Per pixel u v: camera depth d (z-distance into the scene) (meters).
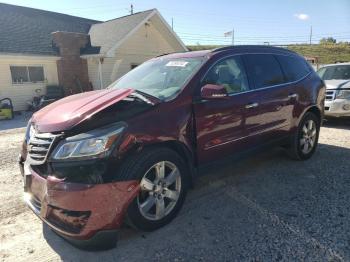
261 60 4.71
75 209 2.79
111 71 18.80
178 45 21.36
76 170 2.84
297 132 5.21
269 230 3.30
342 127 8.42
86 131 2.95
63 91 17.56
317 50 55.22
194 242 3.14
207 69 3.92
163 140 3.28
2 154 6.88
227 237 3.20
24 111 16.25
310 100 5.34
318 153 5.94
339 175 4.79
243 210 3.76
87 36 18.31
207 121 3.75
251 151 4.46
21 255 3.05
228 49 4.33
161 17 19.28
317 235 3.17
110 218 2.86
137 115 3.17
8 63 15.73
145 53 20.28
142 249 3.06
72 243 2.99
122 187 2.92
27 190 3.25
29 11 20.39
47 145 2.99
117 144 2.94
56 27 20.28
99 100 3.31
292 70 5.18
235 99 4.08
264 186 4.45
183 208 3.84
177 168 3.44
